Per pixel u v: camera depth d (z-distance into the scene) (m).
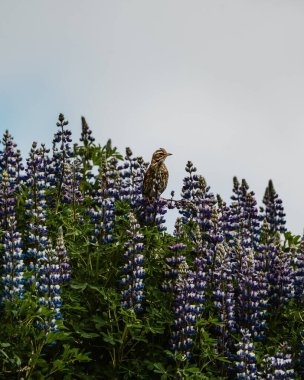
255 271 12.88
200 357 11.52
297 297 13.11
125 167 13.91
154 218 12.77
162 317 11.51
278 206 14.84
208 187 13.90
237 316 12.48
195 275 11.54
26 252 12.23
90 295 11.87
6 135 13.88
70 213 13.30
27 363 10.38
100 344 11.67
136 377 11.44
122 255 11.77
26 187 13.75
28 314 10.41
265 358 11.62
